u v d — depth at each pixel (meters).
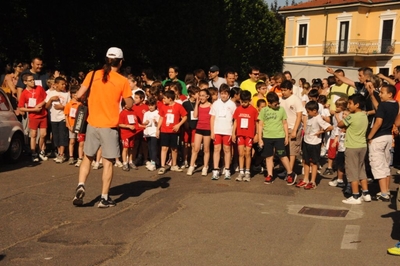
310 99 10.98
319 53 45.66
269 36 37.41
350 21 43.38
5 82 11.79
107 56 6.65
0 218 6.10
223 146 9.02
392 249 5.05
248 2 34.19
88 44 19.59
